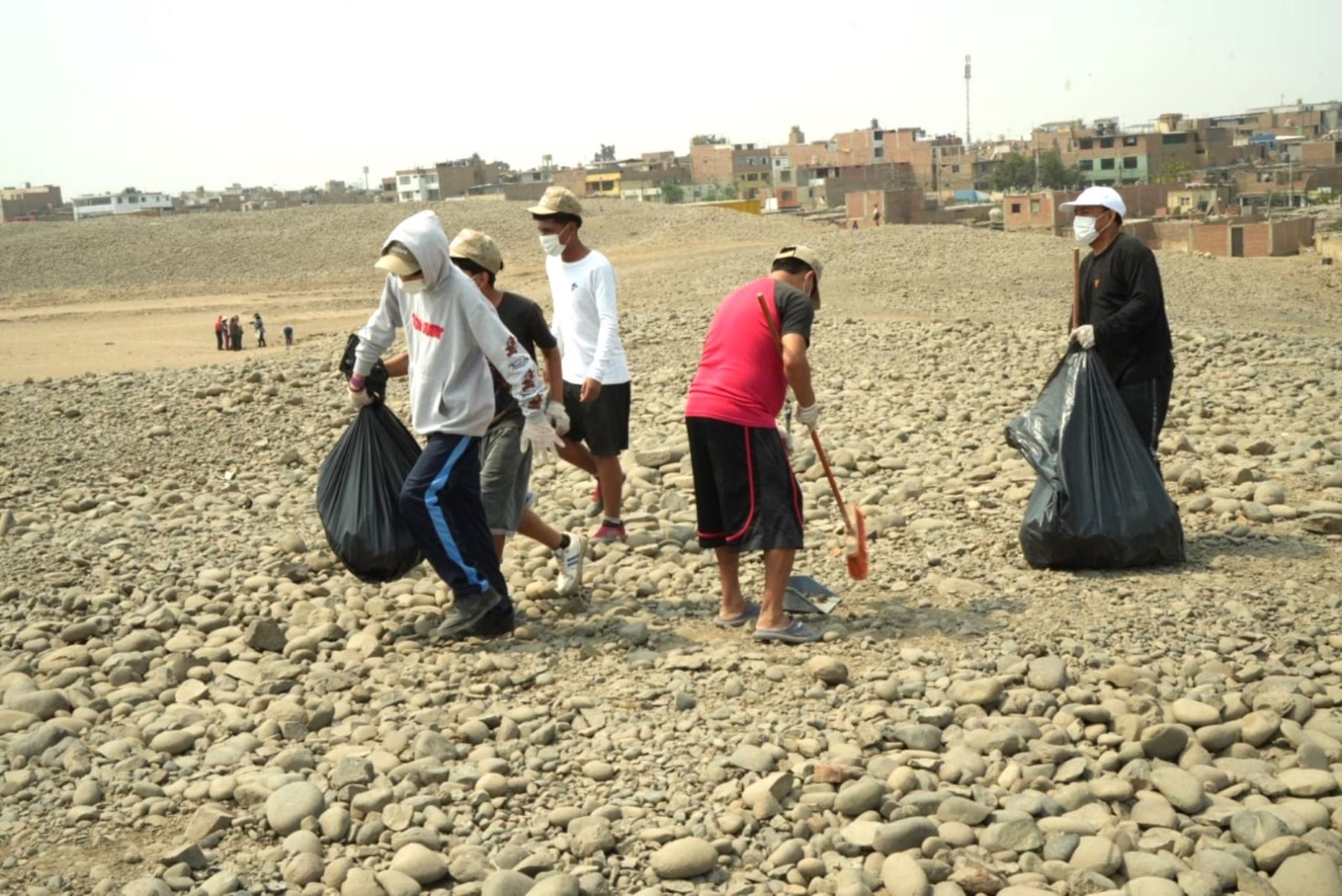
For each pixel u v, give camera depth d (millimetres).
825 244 40781
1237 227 67062
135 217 70562
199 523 8008
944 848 3893
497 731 4770
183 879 3771
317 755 4645
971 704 4895
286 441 10523
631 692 5129
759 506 5652
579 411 7316
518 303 6484
